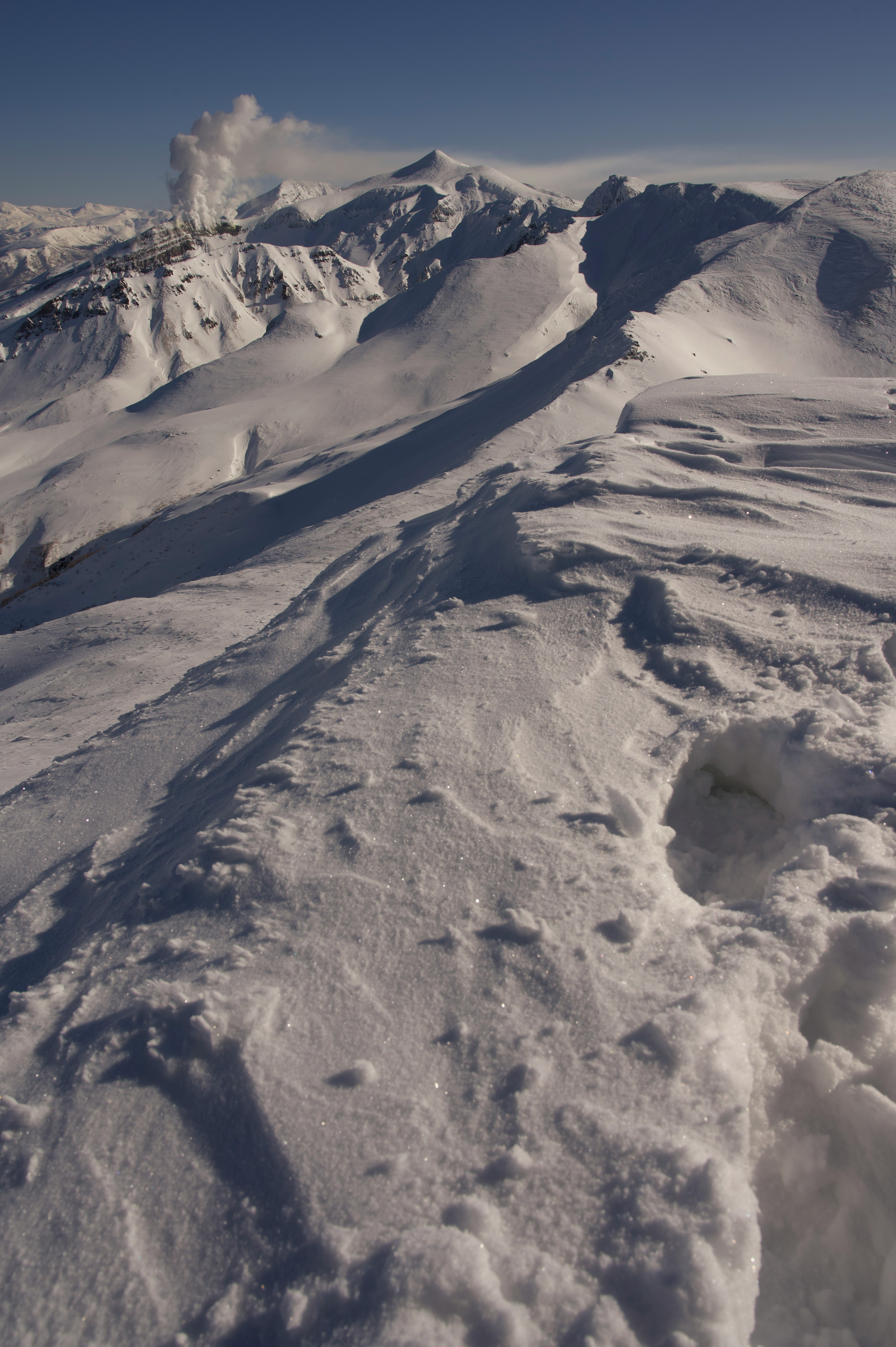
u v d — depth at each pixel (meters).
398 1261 1.39
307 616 6.81
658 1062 1.67
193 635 11.90
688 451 6.93
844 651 3.20
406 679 3.76
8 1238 1.64
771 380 9.87
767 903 2.07
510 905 2.17
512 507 5.84
